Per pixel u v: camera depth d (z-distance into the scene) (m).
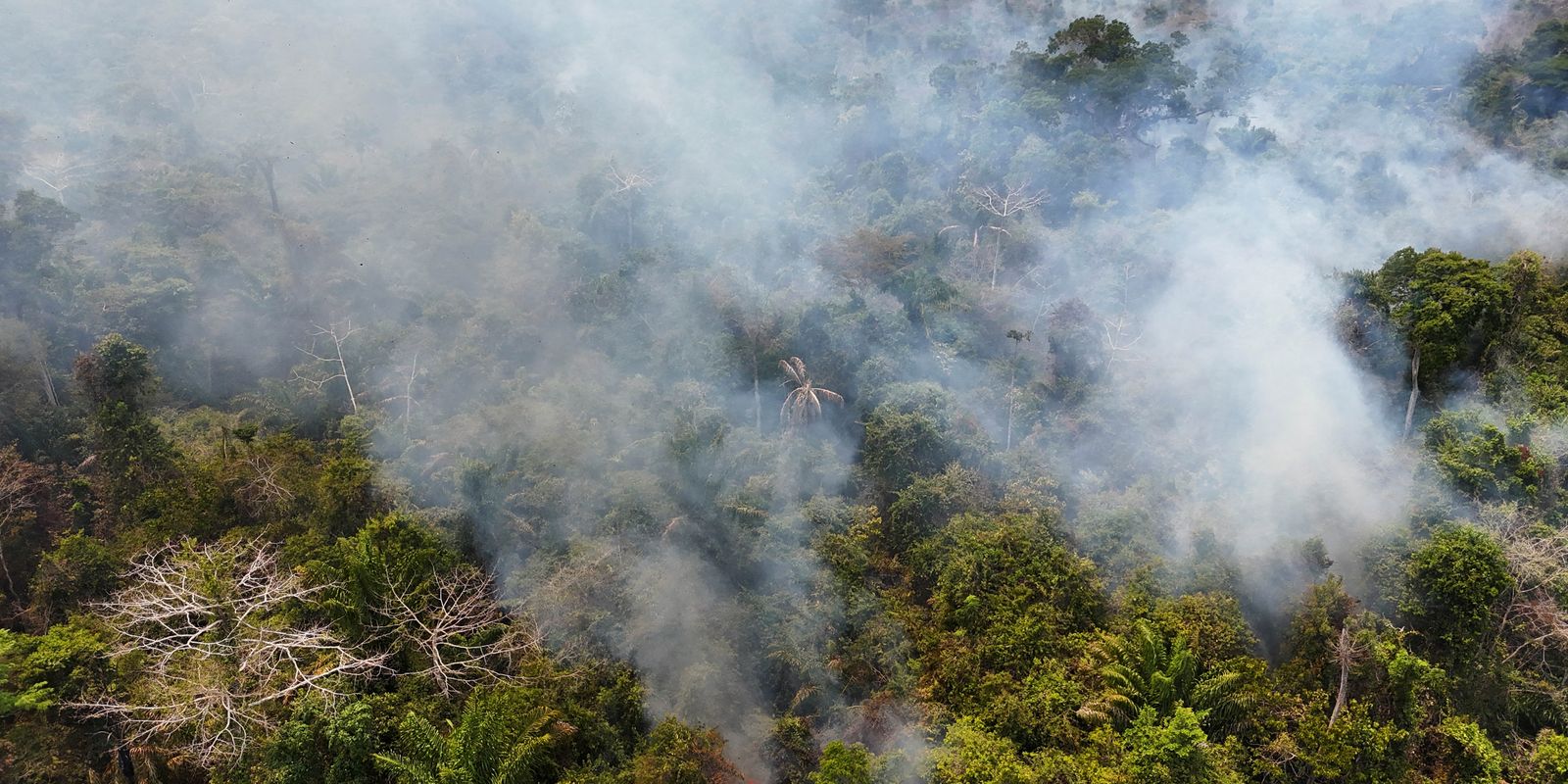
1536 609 33.59
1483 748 30.91
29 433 47.22
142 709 29.83
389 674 33.22
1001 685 33.34
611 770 31.50
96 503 42.53
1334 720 30.64
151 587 34.28
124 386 42.75
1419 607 34.16
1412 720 31.25
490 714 29.42
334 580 34.16
